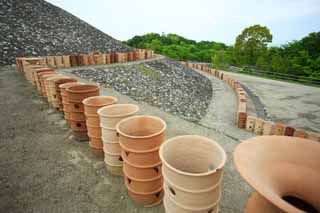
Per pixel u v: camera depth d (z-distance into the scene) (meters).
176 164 2.12
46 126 4.50
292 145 1.64
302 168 1.55
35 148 3.62
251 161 1.42
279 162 1.58
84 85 4.02
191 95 12.54
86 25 26.05
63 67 12.40
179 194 1.63
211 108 9.57
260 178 1.30
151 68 15.80
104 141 2.80
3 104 5.83
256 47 28.52
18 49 14.53
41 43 16.67
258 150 1.55
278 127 5.13
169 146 1.98
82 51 18.28
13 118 4.90
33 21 19.89
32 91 7.12
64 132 4.24
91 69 12.22
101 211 2.33
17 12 20.00
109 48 21.70
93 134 3.24
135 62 16.53
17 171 2.99
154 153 2.19
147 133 2.71
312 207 1.49
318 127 8.16
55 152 3.50
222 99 11.62
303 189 1.52
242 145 1.56
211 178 1.57
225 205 2.47
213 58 33.19
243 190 2.73
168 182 1.68
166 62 19.22
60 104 5.03
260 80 19.95
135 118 2.61
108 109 2.94
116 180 2.83
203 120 7.09
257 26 27.95
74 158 3.34
